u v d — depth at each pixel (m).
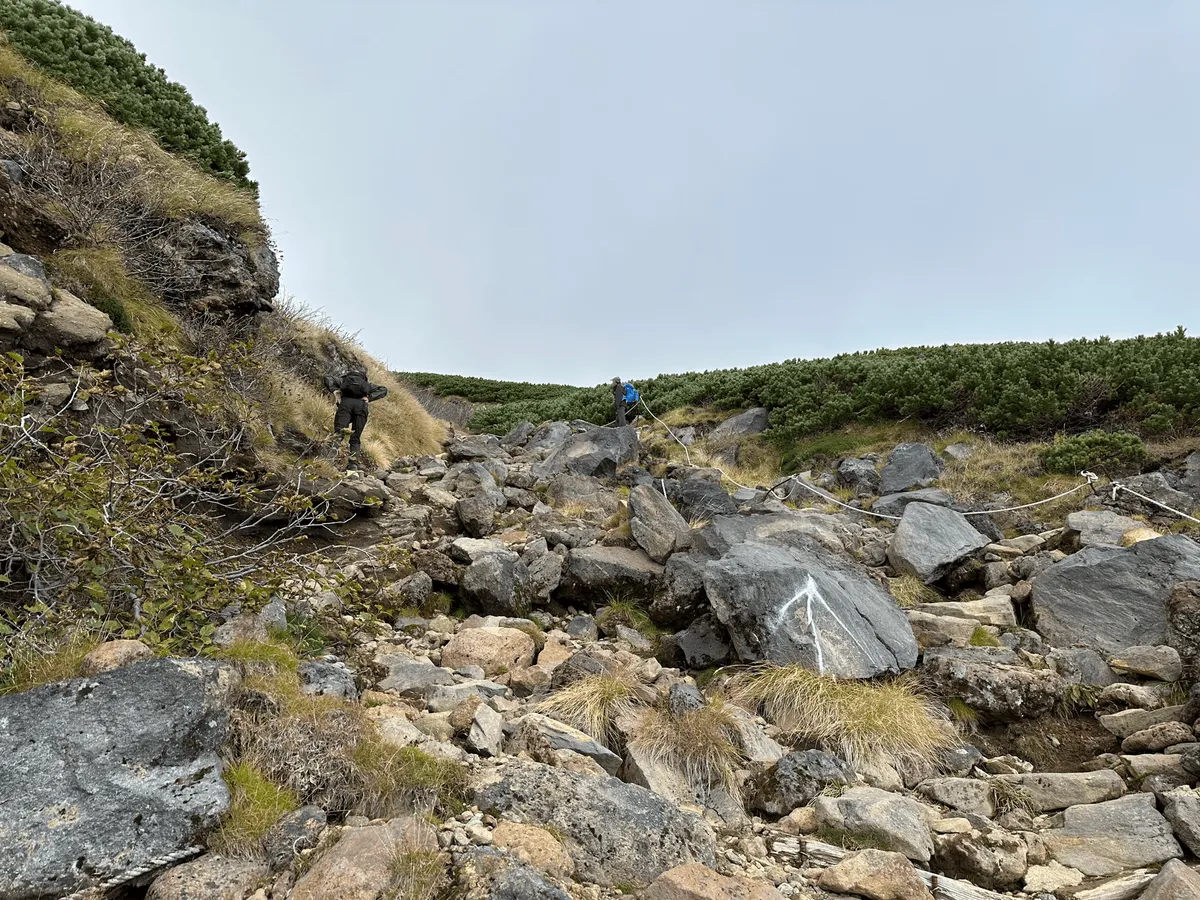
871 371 16.88
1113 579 6.16
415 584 6.42
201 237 9.96
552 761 3.62
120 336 4.61
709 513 9.34
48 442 5.09
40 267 6.44
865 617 5.76
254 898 2.41
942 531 8.02
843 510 11.30
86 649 3.27
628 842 2.98
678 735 4.09
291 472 7.92
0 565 3.96
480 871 2.51
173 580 3.88
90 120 9.86
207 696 2.86
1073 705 5.06
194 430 6.62
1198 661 5.04
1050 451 11.90
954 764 4.47
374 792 2.98
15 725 2.54
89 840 2.34
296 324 13.57
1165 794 3.85
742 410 18.44
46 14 11.72
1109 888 3.26
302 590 4.84
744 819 3.73
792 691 4.86
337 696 3.63
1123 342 14.96
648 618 6.66
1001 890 3.36
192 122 12.74
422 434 15.44
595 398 23.92
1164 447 11.30
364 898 2.35
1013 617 6.48
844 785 4.01
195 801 2.57
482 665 5.30
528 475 11.41
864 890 3.01
